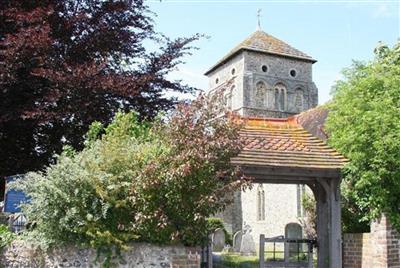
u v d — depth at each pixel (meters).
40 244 9.42
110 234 8.94
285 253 12.38
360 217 12.16
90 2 15.17
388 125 11.32
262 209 31.97
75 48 14.23
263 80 46.12
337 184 11.55
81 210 9.12
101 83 12.79
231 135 9.32
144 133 11.05
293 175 11.22
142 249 9.24
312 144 12.41
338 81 13.57
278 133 12.68
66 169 9.20
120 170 9.40
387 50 15.49
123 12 15.18
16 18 13.29
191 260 9.42
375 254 11.34
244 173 10.72
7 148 14.70
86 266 9.18
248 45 45.84
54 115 12.66
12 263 10.17
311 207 15.94
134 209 9.22
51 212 9.20
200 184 9.16
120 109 13.55
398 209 11.48
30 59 13.05
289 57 47.19
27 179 9.86
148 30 15.47
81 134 13.71
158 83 14.55
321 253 11.97
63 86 12.80
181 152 9.05
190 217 9.24
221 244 24.70
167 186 9.09
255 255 22.12
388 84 12.21
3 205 12.39
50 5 13.75
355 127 11.79
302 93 47.91
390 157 11.16
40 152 14.64
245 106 44.81
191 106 9.52
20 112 13.07
